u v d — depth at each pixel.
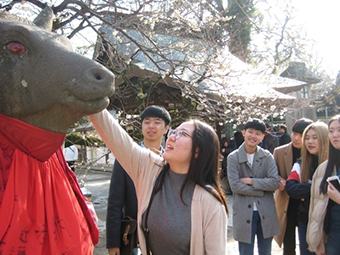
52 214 1.63
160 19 5.37
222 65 4.97
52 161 1.74
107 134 1.97
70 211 1.71
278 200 3.71
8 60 1.57
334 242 2.82
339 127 2.82
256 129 3.51
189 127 1.98
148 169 2.06
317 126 3.30
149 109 2.92
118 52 5.40
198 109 6.42
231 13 13.61
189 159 1.96
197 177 1.93
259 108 5.71
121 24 5.36
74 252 1.65
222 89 5.14
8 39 1.56
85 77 1.52
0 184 1.52
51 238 1.60
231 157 3.60
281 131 8.42
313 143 3.29
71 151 5.25
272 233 3.37
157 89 8.43
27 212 1.56
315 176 3.05
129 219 2.67
